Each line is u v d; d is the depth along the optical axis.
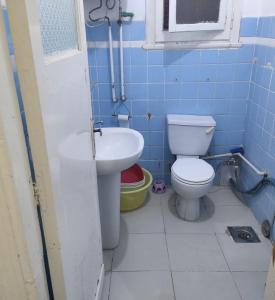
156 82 2.43
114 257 1.92
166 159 2.71
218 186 2.75
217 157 2.65
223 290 1.65
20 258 0.75
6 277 0.79
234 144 2.62
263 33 2.13
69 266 0.98
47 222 0.83
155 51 2.33
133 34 2.28
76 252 1.07
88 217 1.27
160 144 2.66
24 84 0.68
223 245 2.01
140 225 2.24
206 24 2.15
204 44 2.30
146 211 2.42
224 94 2.45
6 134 0.63
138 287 1.68
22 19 0.62
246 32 2.26
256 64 2.28
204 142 2.44
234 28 2.25
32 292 0.80
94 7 2.21
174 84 2.43
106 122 2.58
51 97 0.79
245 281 1.71
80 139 1.12
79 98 1.10
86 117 1.22
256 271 1.78
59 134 0.86
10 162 0.65
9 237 0.73
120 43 2.28
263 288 1.66
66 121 0.93
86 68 1.21
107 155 1.83
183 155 2.52
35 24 0.67
